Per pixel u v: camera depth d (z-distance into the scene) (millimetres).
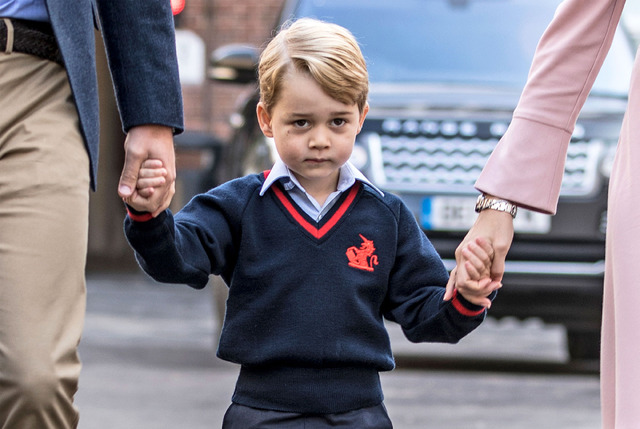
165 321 17438
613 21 5184
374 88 13008
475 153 12117
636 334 4664
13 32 5094
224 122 25031
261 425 5418
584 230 11984
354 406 5434
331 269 5445
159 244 5168
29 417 4902
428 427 10109
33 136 5066
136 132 5305
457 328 5363
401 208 5664
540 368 13641
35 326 4906
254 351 5422
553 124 5230
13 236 4965
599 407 11188
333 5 14016
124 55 5309
